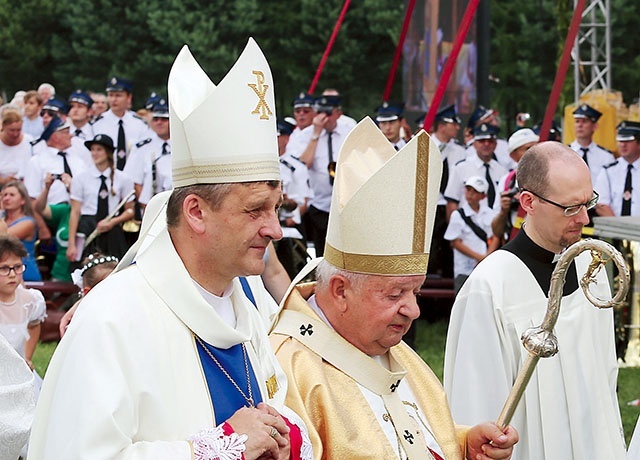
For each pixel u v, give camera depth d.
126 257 3.20
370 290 3.53
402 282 3.50
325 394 3.51
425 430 3.75
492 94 30.23
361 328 3.58
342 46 31.30
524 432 4.51
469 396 4.46
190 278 3.02
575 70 17.59
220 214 2.97
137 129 13.90
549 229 4.48
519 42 29.97
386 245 3.47
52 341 10.47
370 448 3.47
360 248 3.50
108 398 2.79
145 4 31.52
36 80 34.44
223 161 2.96
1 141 12.48
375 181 3.46
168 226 3.06
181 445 2.83
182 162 3.01
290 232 10.05
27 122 15.15
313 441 3.41
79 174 11.53
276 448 2.91
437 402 3.85
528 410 4.50
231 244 2.98
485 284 4.52
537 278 4.55
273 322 3.73
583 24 18.06
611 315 4.78
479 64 15.38
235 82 2.99
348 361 3.60
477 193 10.88
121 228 11.48
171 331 2.98
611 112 15.24
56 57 33.00
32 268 10.95
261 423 2.91
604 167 11.45
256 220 2.98
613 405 4.68
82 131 13.95
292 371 3.54
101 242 11.37
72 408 2.80
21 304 6.46
